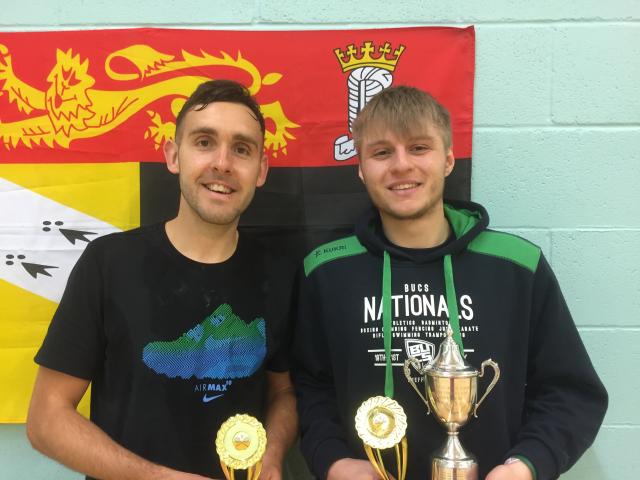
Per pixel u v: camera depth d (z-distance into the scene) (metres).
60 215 1.34
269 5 1.32
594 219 1.32
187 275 1.09
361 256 1.12
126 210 1.34
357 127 1.11
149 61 1.33
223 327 1.09
